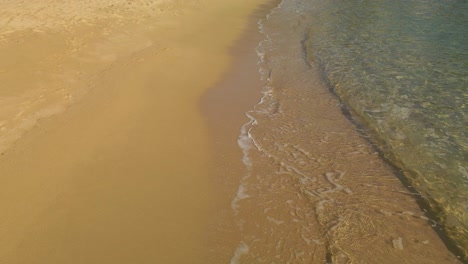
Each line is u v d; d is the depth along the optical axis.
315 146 6.02
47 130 5.93
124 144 5.80
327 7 15.34
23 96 6.80
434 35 11.41
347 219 4.47
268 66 9.45
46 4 12.48
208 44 10.99
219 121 6.74
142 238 4.11
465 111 7.04
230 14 14.45
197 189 4.93
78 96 7.09
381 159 5.68
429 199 4.84
